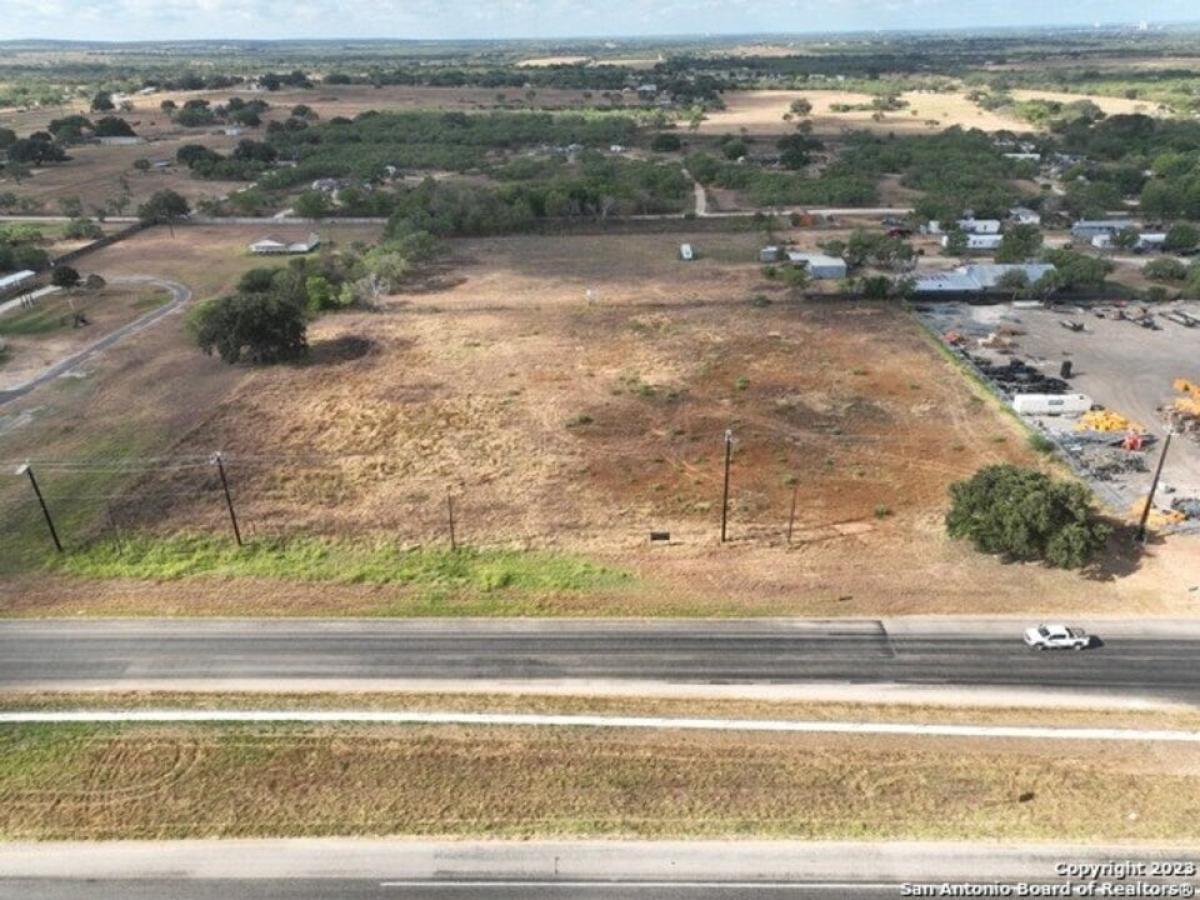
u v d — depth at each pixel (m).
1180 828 34.88
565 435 71.75
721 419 74.00
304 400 79.38
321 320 100.62
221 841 34.97
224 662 46.12
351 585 52.94
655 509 60.88
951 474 64.25
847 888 32.75
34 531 58.75
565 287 111.38
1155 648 45.94
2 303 108.25
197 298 109.44
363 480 65.38
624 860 33.94
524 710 42.31
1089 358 85.00
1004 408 74.50
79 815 36.22
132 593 52.22
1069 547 50.22
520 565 54.69
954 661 45.41
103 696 43.50
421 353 89.94
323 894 32.81
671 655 46.31
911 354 86.94
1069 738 39.97
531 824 35.53
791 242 129.75
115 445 71.06
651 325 96.75
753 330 94.44
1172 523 56.69
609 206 143.00
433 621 49.47
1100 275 101.31
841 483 63.56
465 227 138.62
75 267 123.56
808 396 77.88
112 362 89.12
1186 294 101.94
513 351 90.00
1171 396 75.88
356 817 35.97
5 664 46.06
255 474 66.31
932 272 112.50
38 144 196.38
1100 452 66.56
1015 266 106.81
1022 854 33.91
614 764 38.69
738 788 37.22
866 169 175.00
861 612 49.53
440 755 39.31
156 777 38.16
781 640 47.34
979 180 157.62
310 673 45.25
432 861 34.03
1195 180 141.62
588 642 47.47
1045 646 45.81
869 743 39.84
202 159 187.62
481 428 73.31
